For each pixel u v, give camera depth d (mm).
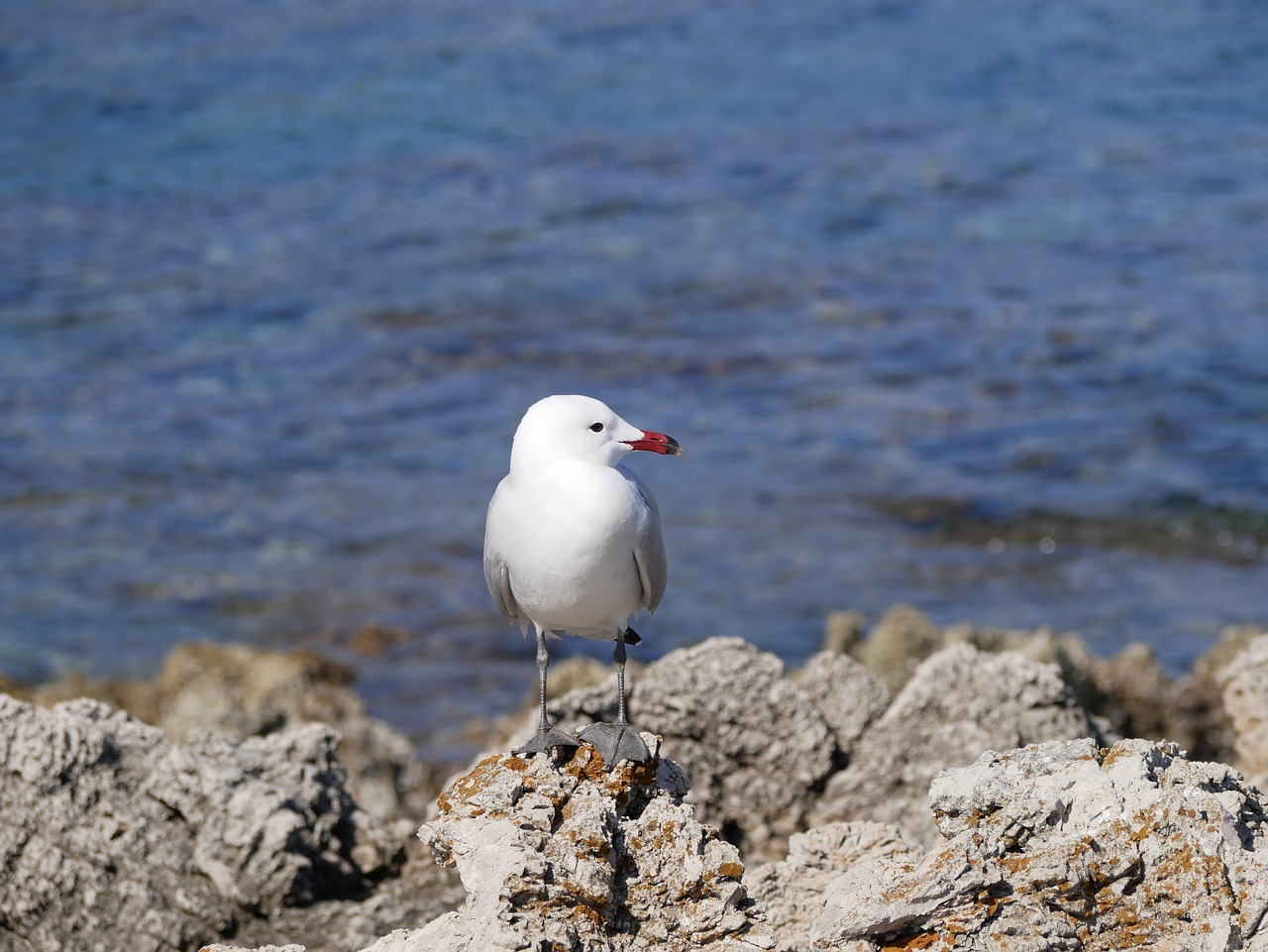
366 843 8289
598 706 8805
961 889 5168
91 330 33875
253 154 51531
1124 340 31500
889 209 43250
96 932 7500
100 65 64250
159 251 40781
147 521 23219
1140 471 24828
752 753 8805
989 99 56344
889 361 30969
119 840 7652
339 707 12461
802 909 7051
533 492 6379
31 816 7594
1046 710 8891
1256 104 53531
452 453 26531
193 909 7539
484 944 5121
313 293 36781
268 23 72938
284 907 7672
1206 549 22141
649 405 28859
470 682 17469
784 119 54562
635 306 35312
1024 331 32375
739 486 24641
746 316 34312
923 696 8930
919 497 24031
